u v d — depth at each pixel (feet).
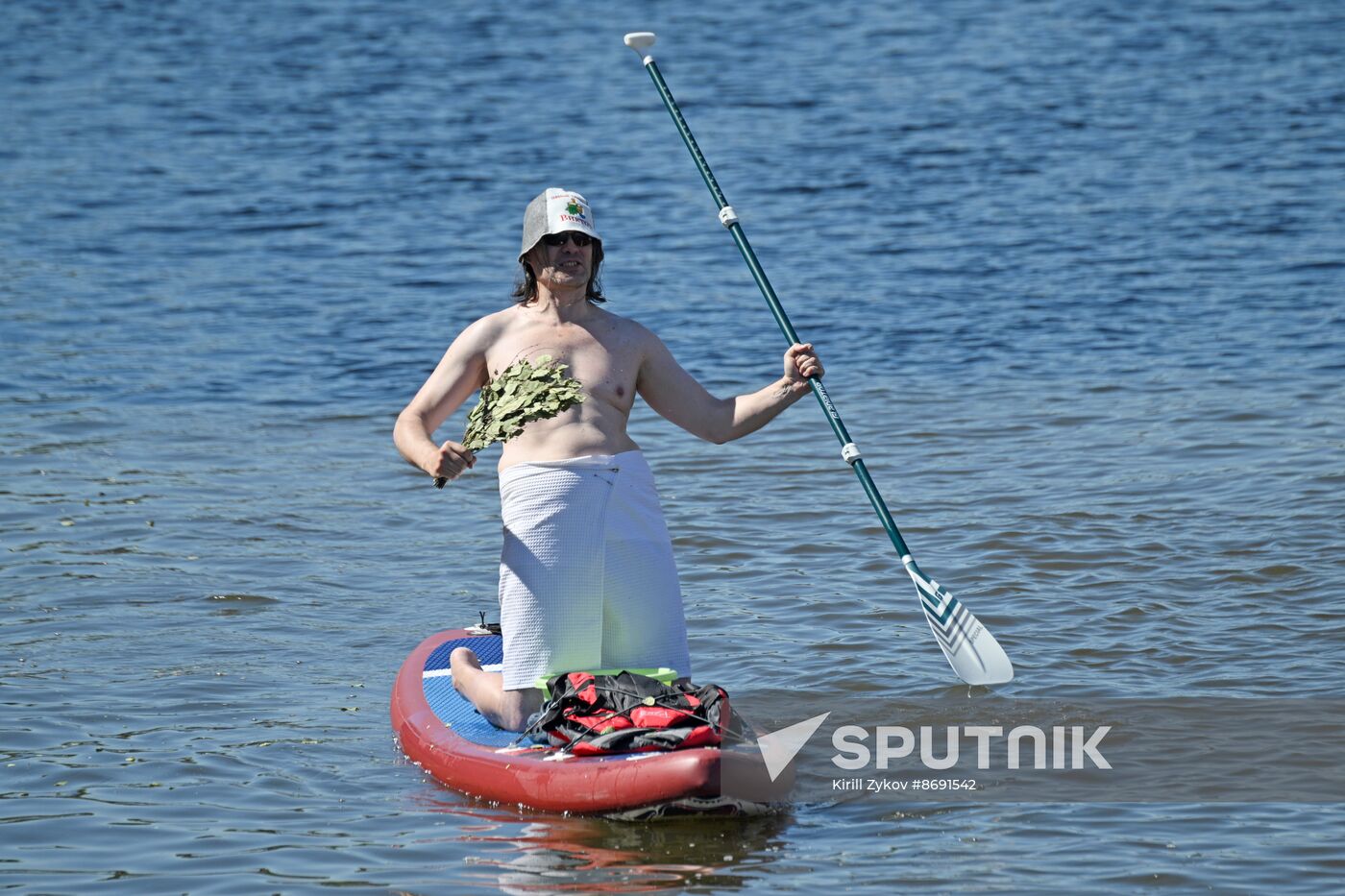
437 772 68.23
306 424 132.57
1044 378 139.74
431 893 56.54
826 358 149.69
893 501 110.01
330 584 96.78
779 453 122.72
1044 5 396.16
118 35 383.86
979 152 250.16
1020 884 56.39
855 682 78.95
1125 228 198.59
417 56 352.28
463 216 217.97
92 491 114.42
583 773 63.46
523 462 69.62
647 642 70.28
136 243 202.90
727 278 182.60
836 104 292.40
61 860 59.72
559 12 405.80
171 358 151.64
